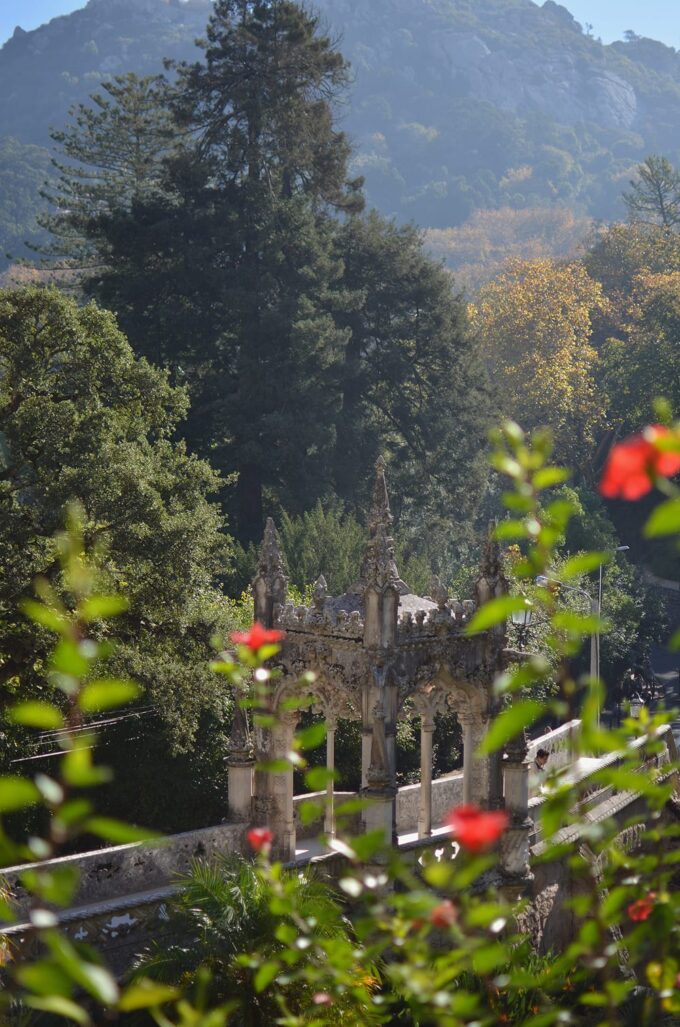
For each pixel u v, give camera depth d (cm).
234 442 7256
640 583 8888
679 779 3419
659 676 9112
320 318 7175
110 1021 2111
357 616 2547
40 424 3506
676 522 525
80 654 562
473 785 2764
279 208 7494
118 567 3519
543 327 11600
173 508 3691
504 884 2698
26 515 3431
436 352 8306
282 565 2739
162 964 2020
